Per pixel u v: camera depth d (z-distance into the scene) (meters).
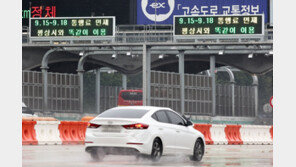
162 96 171.50
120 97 175.00
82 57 175.25
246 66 185.25
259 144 102.75
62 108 177.50
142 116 45.81
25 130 73.00
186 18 155.00
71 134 80.44
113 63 184.00
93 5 171.25
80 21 157.75
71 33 158.12
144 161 47.16
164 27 172.62
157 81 170.00
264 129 106.00
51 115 172.38
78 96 180.50
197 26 154.50
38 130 74.62
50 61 178.75
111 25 156.75
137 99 174.62
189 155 50.22
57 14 173.00
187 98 180.38
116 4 170.12
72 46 161.38
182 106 175.62
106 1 170.50
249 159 55.03
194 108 182.50
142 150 44.47
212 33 153.88
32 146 70.38
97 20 157.00
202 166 44.06
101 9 170.62
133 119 45.12
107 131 45.31
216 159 54.09
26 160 47.56
